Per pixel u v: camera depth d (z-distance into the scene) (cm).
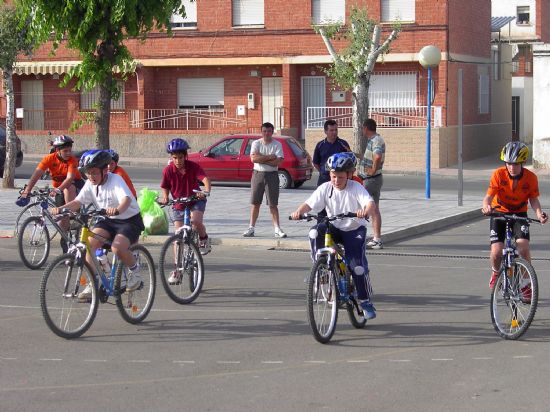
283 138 3294
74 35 2045
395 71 4500
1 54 2833
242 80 4756
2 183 2962
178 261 1323
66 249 1609
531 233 2161
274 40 4619
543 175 3894
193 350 1057
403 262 1738
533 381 920
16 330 1160
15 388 900
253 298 1378
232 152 3319
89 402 854
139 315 1203
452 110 4503
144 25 2138
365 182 1889
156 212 2006
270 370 967
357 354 1038
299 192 3058
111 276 1171
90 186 1175
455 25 4522
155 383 918
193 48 4719
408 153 4281
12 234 2055
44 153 4862
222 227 2130
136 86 4838
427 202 2692
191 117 4803
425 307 1308
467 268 1670
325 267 1096
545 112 4125
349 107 4516
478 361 1003
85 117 2130
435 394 875
